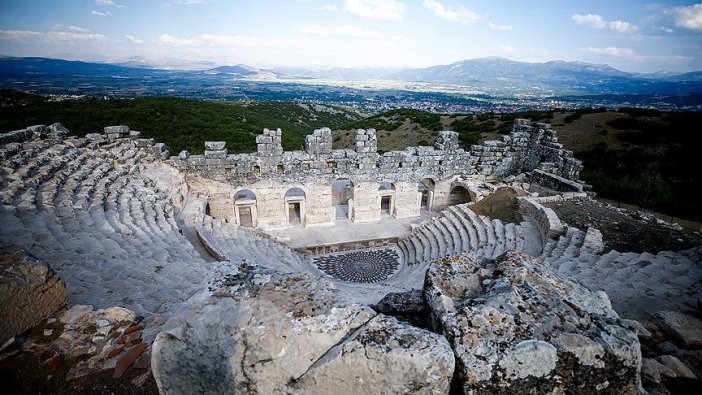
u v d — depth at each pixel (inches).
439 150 1262.3
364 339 180.2
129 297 395.9
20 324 280.4
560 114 2573.8
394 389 173.8
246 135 2352.4
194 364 189.5
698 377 281.0
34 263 294.2
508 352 185.6
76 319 305.6
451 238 1020.5
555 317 207.5
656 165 1736.0
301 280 224.2
